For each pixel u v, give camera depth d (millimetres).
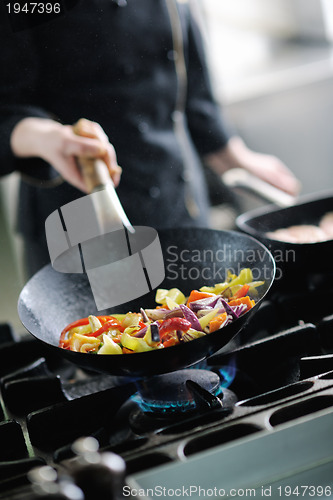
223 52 2523
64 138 1059
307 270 980
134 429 780
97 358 720
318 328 867
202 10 2508
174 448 638
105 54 1159
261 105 2230
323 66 2234
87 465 539
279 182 1540
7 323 1052
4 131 1140
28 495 562
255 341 926
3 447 742
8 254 1794
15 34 1066
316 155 2336
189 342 708
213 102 1539
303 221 1126
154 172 1313
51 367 965
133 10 1184
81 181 1073
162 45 1271
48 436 774
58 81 1145
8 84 1122
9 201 1913
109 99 1199
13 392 849
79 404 787
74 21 1097
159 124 1340
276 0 2473
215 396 746
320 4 2354
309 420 629
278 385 826
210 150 1561
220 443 653
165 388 811
